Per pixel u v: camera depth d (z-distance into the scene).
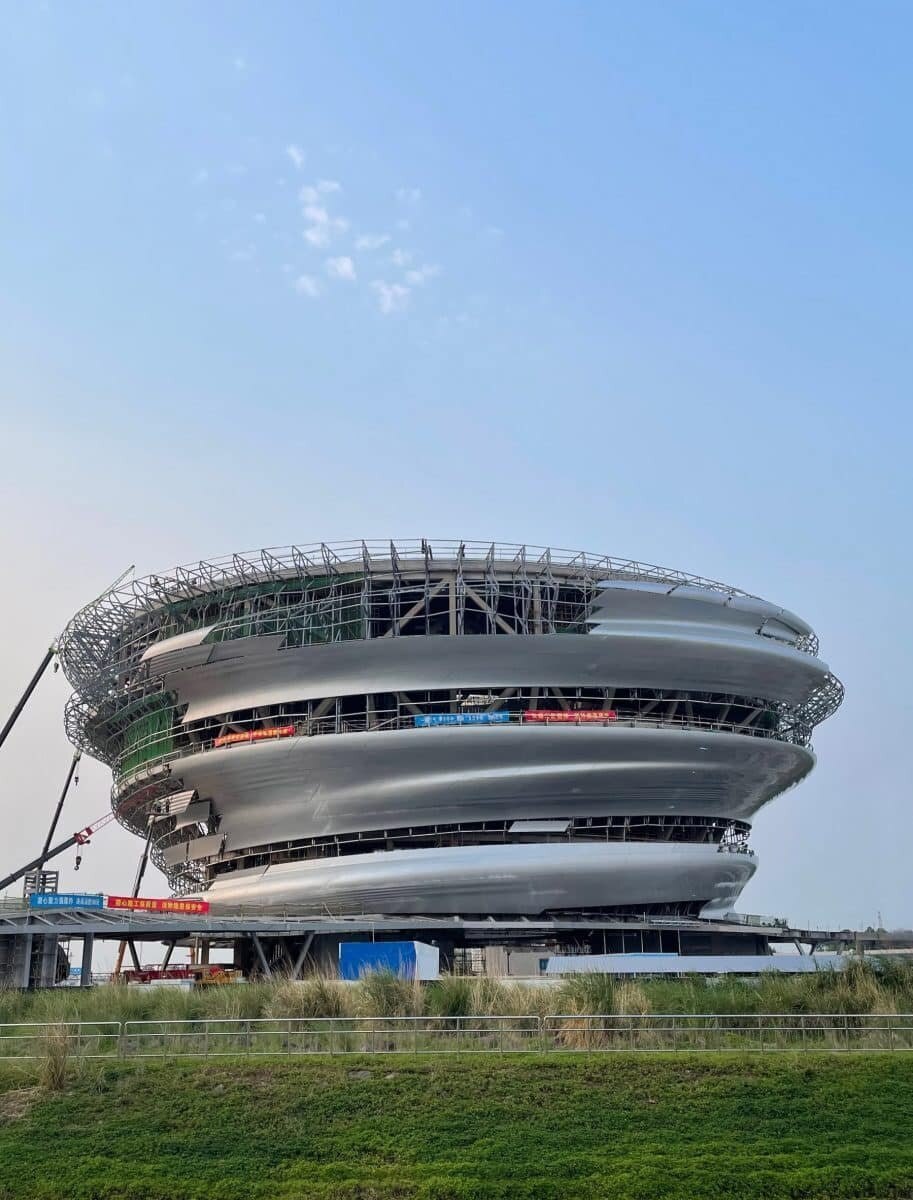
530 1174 22.69
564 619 81.94
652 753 78.69
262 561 82.44
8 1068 28.62
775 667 83.75
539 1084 27.28
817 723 101.88
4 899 67.69
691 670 80.81
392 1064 28.61
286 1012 34.94
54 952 60.56
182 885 100.50
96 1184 22.30
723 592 86.25
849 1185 22.14
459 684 77.94
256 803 80.56
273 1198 21.66
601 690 80.38
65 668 96.19
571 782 77.50
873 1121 25.61
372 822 78.00
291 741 77.62
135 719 91.19
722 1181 22.22
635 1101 26.52
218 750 80.00
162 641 84.19
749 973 62.22
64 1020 33.66
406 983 36.69
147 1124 25.31
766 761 84.19
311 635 80.00
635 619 80.38
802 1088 27.30
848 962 40.56
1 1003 40.56
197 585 85.31
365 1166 23.17
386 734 76.50
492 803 77.44
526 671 78.38
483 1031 31.89
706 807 81.94
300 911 77.19
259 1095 26.72
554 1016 31.86
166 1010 37.09
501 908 75.88
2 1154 23.88
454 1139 24.47
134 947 75.81
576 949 76.81
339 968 53.50
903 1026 33.09
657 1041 31.50
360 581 81.00
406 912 76.25
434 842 78.88
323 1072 28.03
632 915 78.56
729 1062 28.75
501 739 76.31
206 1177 22.69
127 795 92.44
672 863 77.56
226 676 80.94
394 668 77.94
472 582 80.56
